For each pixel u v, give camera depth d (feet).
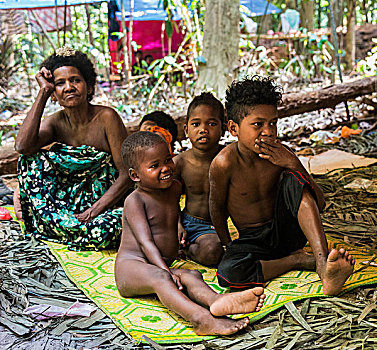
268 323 7.89
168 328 7.89
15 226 12.68
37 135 11.82
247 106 8.75
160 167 9.23
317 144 19.75
